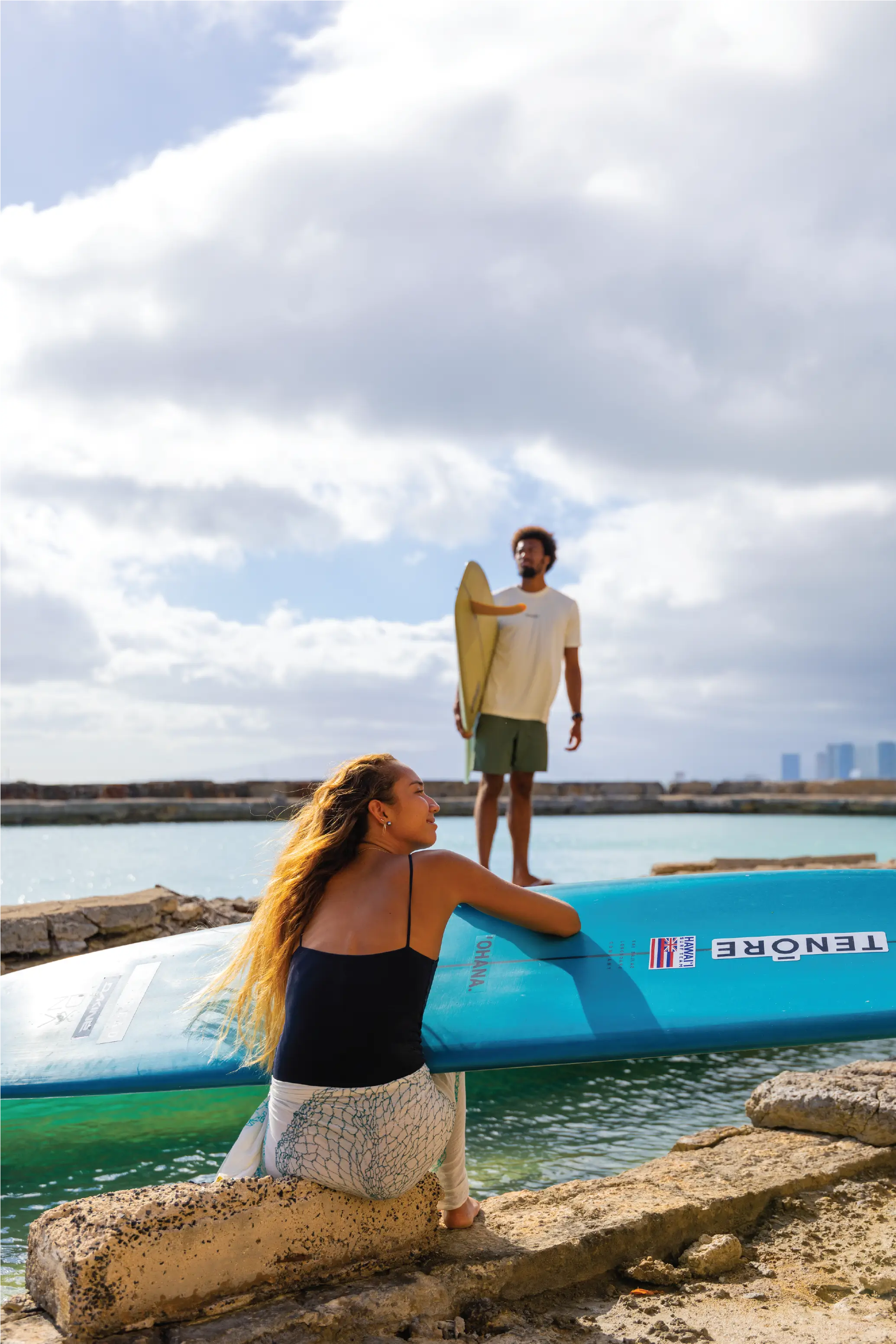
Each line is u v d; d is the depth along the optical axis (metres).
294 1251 1.82
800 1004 2.15
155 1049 2.47
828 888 2.58
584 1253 2.04
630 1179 2.45
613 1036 2.12
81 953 4.59
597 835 16.09
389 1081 1.88
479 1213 2.17
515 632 5.33
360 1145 1.85
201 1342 1.65
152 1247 1.69
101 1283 1.64
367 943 1.96
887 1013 2.08
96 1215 1.73
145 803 17.59
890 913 2.43
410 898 2.04
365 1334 1.75
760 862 7.80
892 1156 2.60
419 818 2.17
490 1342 1.75
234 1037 2.47
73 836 15.16
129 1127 3.21
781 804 21.89
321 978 1.94
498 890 2.23
